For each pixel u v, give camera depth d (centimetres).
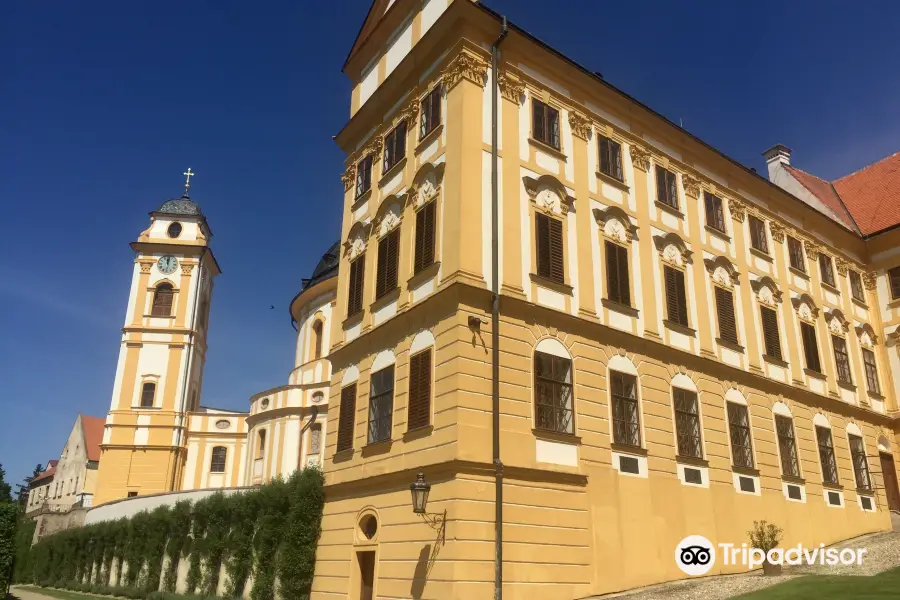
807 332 3300
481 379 1992
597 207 2522
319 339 4588
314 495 2461
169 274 6356
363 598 2145
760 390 2878
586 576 2022
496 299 2078
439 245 2197
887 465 3528
